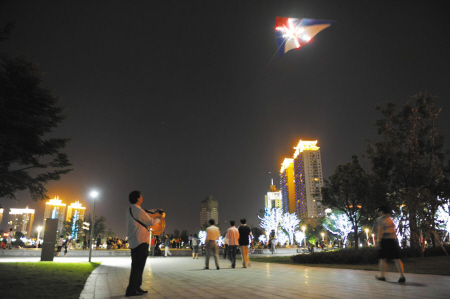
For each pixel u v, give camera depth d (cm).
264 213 4844
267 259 2102
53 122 1627
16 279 812
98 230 4675
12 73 1509
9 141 1479
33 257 2412
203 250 3192
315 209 17462
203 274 1047
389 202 1938
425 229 1633
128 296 606
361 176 2164
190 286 744
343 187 2202
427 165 1898
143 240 631
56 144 1677
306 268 1241
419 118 1973
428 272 980
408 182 1909
